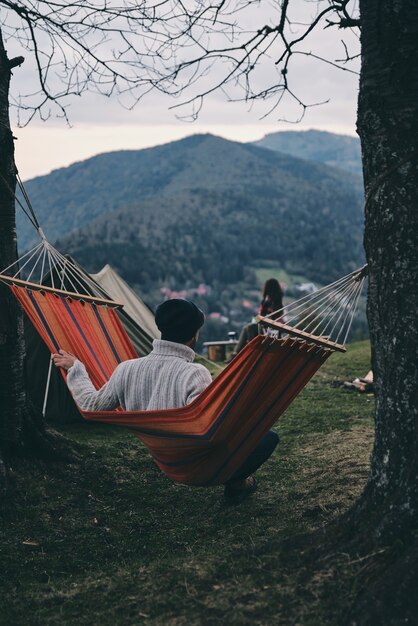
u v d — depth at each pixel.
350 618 2.98
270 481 5.30
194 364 3.92
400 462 3.49
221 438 3.78
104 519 4.81
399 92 3.57
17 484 5.09
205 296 175.88
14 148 5.25
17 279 4.42
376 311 3.67
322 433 6.79
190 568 3.74
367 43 3.69
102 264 186.62
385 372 3.61
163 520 4.77
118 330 4.73
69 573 4.10
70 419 7.84
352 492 4.61
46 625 3.39
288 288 185.38
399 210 3.56
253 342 3.43
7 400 5.29
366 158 3.72
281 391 3.79
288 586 3.27
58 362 4.25
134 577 3.79
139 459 5.88
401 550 3.23
